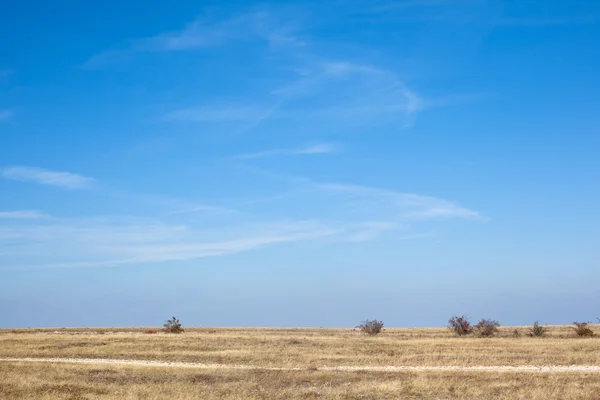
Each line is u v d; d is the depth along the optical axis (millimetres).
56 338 59156
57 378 31531
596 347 47844
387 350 47688
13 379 30125
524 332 76812
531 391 26141
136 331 85812
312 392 27125
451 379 30594
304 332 83438
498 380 30297
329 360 41781
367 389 27703
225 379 32000
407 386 28172
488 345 50781
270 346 51312
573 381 29875
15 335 67375
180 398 25047
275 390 27969
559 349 46719
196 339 57156
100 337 60438
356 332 83062
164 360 43094
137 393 26234
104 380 31328
